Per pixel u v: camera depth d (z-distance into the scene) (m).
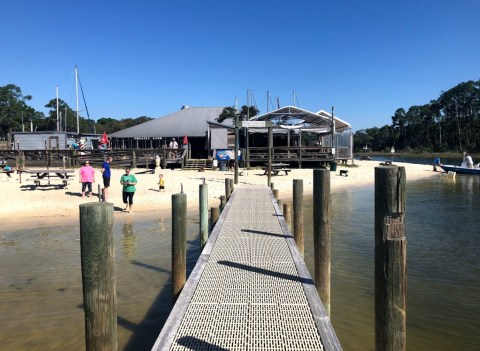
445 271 8.77
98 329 3.20
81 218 3.19
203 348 3.79
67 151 32.50
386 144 142.12
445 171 41.25
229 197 14.01
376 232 3.51
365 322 6.26
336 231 12.80
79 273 8.68
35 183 20.55
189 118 49.34
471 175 38.91
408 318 6.46
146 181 23.44
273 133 39.78
